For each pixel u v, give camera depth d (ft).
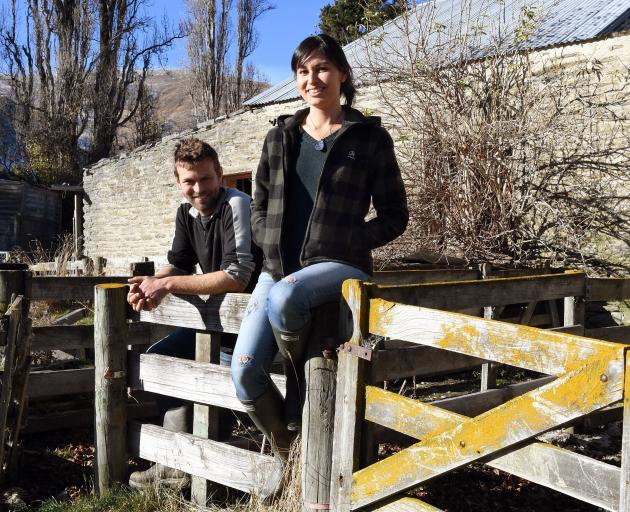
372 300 9.43
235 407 11.91
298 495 10.76
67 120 107.65
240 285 12.19
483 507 13.12
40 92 114.93
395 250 27.40
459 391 20.81
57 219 93.30
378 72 31.94
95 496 13.42
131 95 133.39
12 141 118.32
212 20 127.34
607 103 27.94
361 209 10.08
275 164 10.28
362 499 9.27
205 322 12.53
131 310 13.71
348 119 10.09
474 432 7.92
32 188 88.53
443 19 42.45
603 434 17.74
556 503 13.37
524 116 28.19
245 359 9.95
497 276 23.62
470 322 8.14
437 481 14.24
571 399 6.99
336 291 9.73
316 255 9.93
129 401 17.62
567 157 28.07
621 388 6.56
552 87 29.27
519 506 13.21
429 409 8.61
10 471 14.37
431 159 29.32
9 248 86.33
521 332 7.59
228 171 52.31
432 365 14.79
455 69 30.30
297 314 9.33
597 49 30.22
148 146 62.54
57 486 14.60
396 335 9.07
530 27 30.81
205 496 12.54
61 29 109.29
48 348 17.43
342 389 9.60
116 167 67.41
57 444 16.90
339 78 10.18
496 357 7.86
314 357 9.87
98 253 70.54
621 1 34.01
